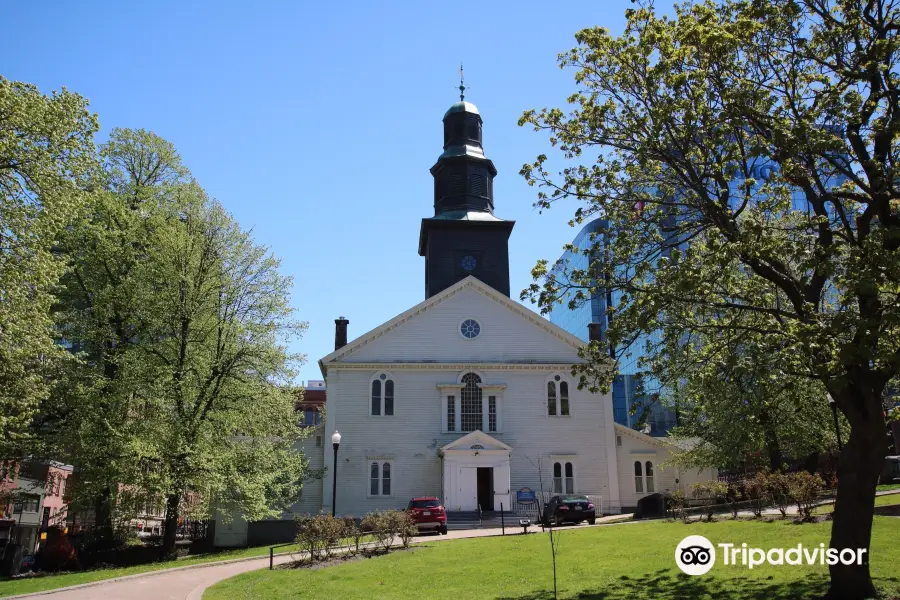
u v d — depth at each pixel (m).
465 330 44.47
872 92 13.83
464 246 50.34
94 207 30.42
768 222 16.36
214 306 32.03
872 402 13.02
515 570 18.86
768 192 15.88
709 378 16.84
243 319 33.16
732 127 14.61
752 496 27.27
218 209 32.81
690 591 14.73
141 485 28.30
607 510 42.22
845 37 14.28
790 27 14.60
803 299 13.93
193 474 29.78
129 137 33.84
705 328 15.45
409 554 23.06
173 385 30.09
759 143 14.99
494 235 50.66
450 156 52.75
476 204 52.47
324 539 22.66
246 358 32.56
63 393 28.66
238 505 33.16
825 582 14.45
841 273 14.20
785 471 36.25
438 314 44.56
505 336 44.53
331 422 42.47
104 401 28.42
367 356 43.66
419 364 43.53
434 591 16.88
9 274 20.94
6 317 20.78
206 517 32.56
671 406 39.56
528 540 24.31
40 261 21.78
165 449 28.67
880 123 13.68
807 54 14.47
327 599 16.42
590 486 42.66
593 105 16.47
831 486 31.62
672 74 15.07
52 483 36.16
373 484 41.81
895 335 12.38
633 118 16.17
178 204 32.53
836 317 11.32
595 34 16.06
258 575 20.42
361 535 25.25
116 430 28.00
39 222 21.91
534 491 42.25
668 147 15.47
